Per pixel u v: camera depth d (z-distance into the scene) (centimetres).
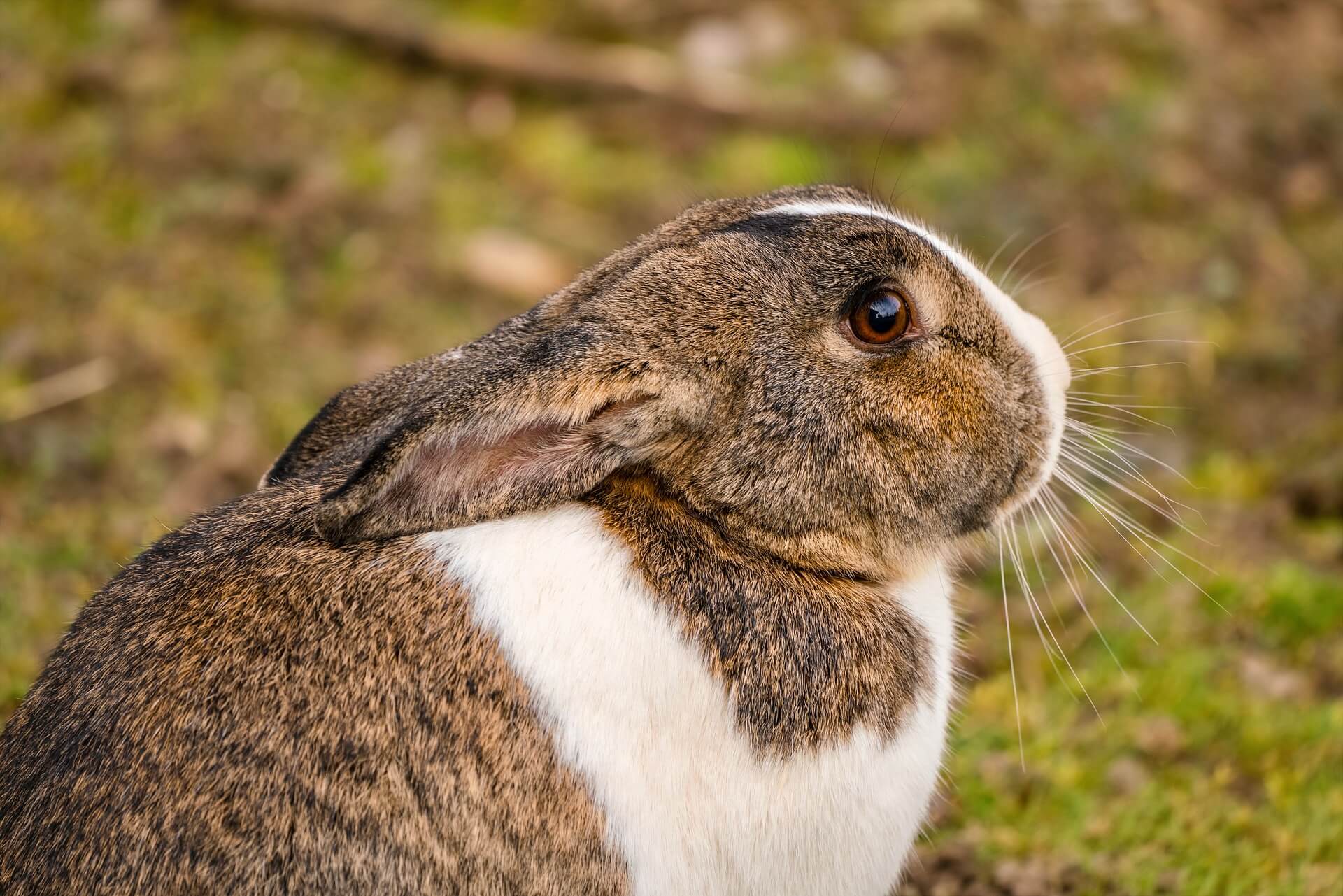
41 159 1380
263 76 1516
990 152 1536
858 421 634
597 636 586
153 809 544
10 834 555
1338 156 1603
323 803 551
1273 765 882
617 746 582
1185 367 1298
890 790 617
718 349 620
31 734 574
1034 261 1410
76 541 993
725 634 601
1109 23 1733
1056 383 686
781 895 612
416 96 1544
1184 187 1523
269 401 1195
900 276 646
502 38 1592
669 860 591
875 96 1588
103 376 1185
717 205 708
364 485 557
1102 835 830
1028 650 986
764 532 631
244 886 540
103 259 1296
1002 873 799
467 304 1332
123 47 1521
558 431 593
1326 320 1377
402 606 580
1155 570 1022
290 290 1308
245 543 603
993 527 695
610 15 1652
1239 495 1162
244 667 565
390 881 554
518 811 570
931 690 638
